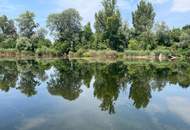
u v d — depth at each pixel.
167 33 81.94
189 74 30.98
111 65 46.88
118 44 87.81
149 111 13.27
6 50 91.31
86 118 11.88
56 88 20.73
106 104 14.94
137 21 95.06
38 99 16.25
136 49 81.00
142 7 97.25
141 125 10.80
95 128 10.34
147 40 81.56
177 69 38.00
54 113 12.80
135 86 21.53
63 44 91.81
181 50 74.56
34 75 29.91
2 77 27.28
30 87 21.16
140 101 15.80
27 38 94.38
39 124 10.91
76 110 13.42
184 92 19.14
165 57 72.50
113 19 85.06
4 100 15.88
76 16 96.00
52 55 90.06
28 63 52.12
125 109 13.67
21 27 102.75
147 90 19.77
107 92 18.81
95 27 88.81
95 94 18.02
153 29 82.25
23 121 11.36
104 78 26.89
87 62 58.12
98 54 80.00
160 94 18.20
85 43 94.62
